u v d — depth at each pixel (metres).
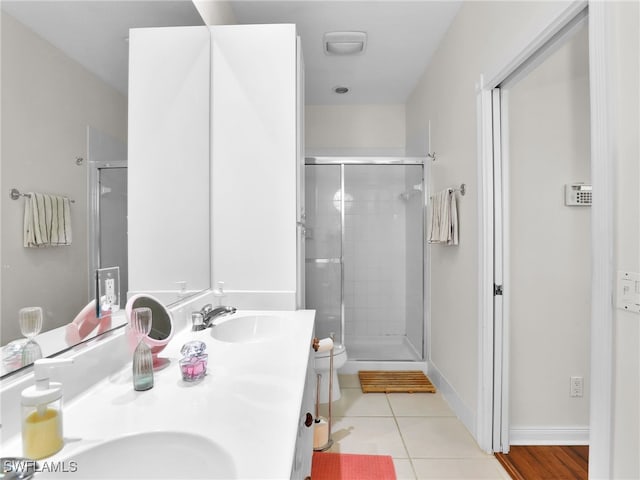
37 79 0.87
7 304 0.79
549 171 2.12
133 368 0.97
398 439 2.16
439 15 2.49
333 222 3.45
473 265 2.20
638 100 1.00
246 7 2.41
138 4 1.36
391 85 3.56
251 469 0.63
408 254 3.56
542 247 2.12
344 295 3.53
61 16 0.96
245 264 2.08
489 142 2.00
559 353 2.14
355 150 4.00
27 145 0.84
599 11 1.12
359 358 3.39
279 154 2.07
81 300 1.03
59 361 0.72
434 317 3.08
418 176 3.36
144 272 1.42
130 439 0.75
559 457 1.98
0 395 0.73
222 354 1.25
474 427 2.18
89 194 1.08
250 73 2.07
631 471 1.04
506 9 1.76
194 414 0.83
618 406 1.07
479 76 2.07
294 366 1.13
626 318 1.05
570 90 2.11
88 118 1.08
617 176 1.07
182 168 1.75
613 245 1.08
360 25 2.60
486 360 2.02
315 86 3.57
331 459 1.95
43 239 0.89
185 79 1.78
